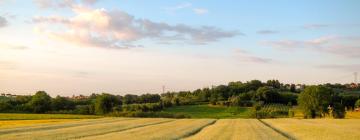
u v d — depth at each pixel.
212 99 189.75
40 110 148.75
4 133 43.16
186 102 178.75
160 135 41.09
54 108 153.62
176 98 180.00
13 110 147.88
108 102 146.88
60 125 62.84
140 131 48.22
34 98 151.25
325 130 50.91
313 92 117.94
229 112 146.00
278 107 157.12
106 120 87.38
